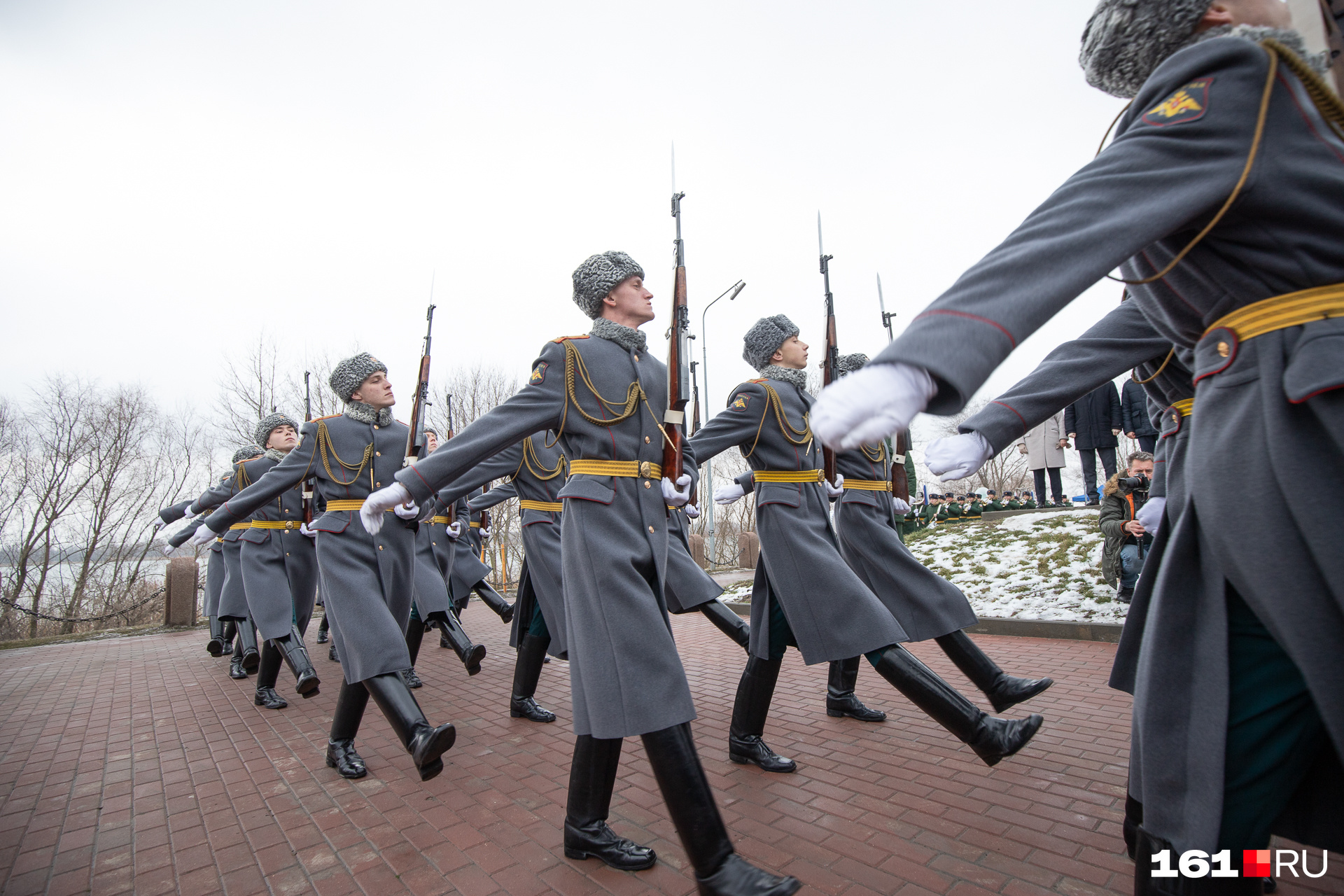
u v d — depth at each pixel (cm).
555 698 553
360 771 377
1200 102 123
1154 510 224
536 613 498
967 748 374
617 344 304
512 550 2227
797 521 358
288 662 534
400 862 282
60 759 441
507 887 259
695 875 215
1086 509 1044
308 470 421
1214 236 129
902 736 402
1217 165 119
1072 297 113
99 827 333
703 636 812
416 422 444
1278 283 126
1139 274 147
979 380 104
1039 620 692
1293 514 118
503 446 287
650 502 286
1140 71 147
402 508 410
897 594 385
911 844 272
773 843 279
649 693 240
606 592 260
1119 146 126
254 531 585
